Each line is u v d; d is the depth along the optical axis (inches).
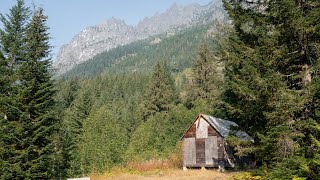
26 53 1220.5
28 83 1176.8
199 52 2679.6
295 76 669.9
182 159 1552.7
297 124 635.5
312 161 575.8
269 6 720.3
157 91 3122.5
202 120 1480.1
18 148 1160.2
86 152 1914.4
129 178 1168.2
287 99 627.2
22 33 1246.3
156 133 2331.4
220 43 1228.5
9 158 1114.1
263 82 666.8
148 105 3078.2
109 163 1800.0
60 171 1620.3
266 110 729.0
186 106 2723.9
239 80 771.4
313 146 617.3
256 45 782.5
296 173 598.2
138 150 2144.4
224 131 1432.1
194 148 1482.5
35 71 1205.7
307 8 691.4
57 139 1713.8
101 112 2632.9
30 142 1135.6
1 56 1215.6
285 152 648.4
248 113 823.1
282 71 731.4
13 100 1136.2
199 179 1026.7
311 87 609.0
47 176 1173.7
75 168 1769.2
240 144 876.0
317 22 633.0
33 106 1170.6
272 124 690.2
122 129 2748.5
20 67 1160.2
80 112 3112.7
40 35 1234.6
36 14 1250.6
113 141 1987.0
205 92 2536.9
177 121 2325.3
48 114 1184.2
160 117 2586.1
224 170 1341.0
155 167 1560.0
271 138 659.4
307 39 674.2
